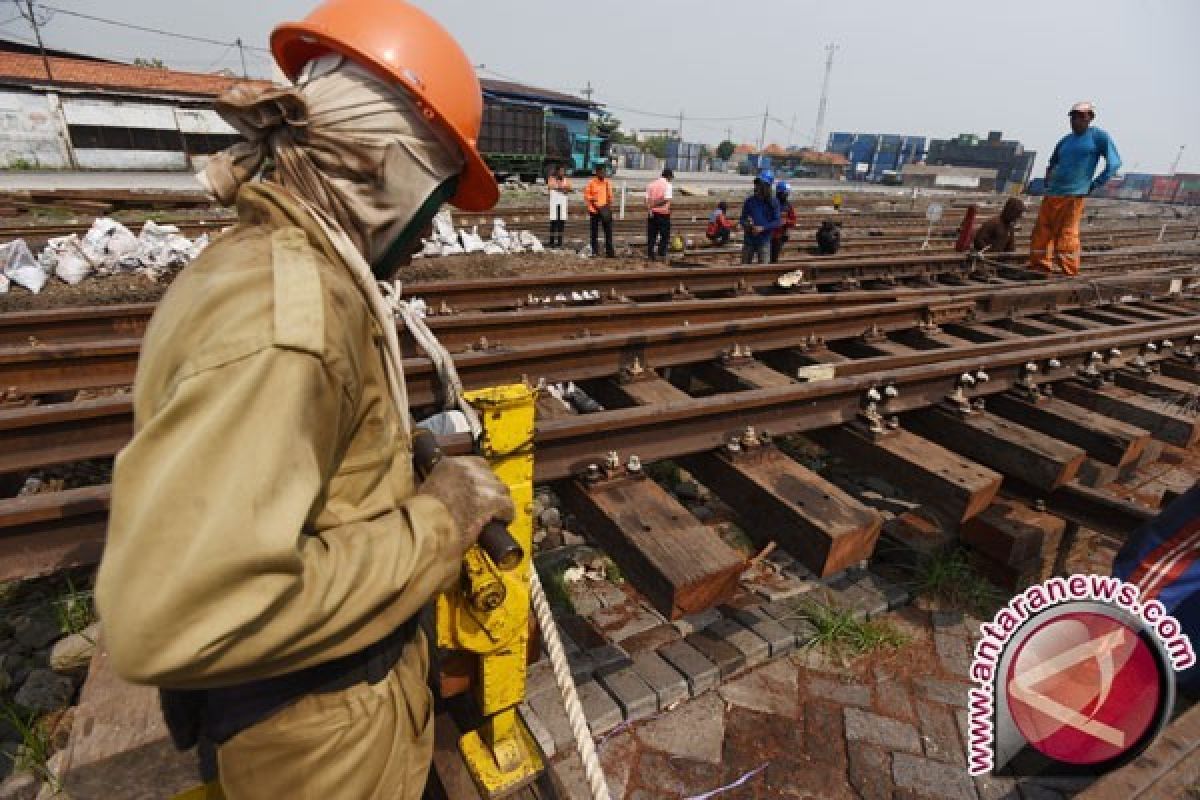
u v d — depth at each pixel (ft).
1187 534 7.22
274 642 2.38
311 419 2.43
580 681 8.27
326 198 3.03
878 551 11.05
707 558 7.14
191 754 4.26
